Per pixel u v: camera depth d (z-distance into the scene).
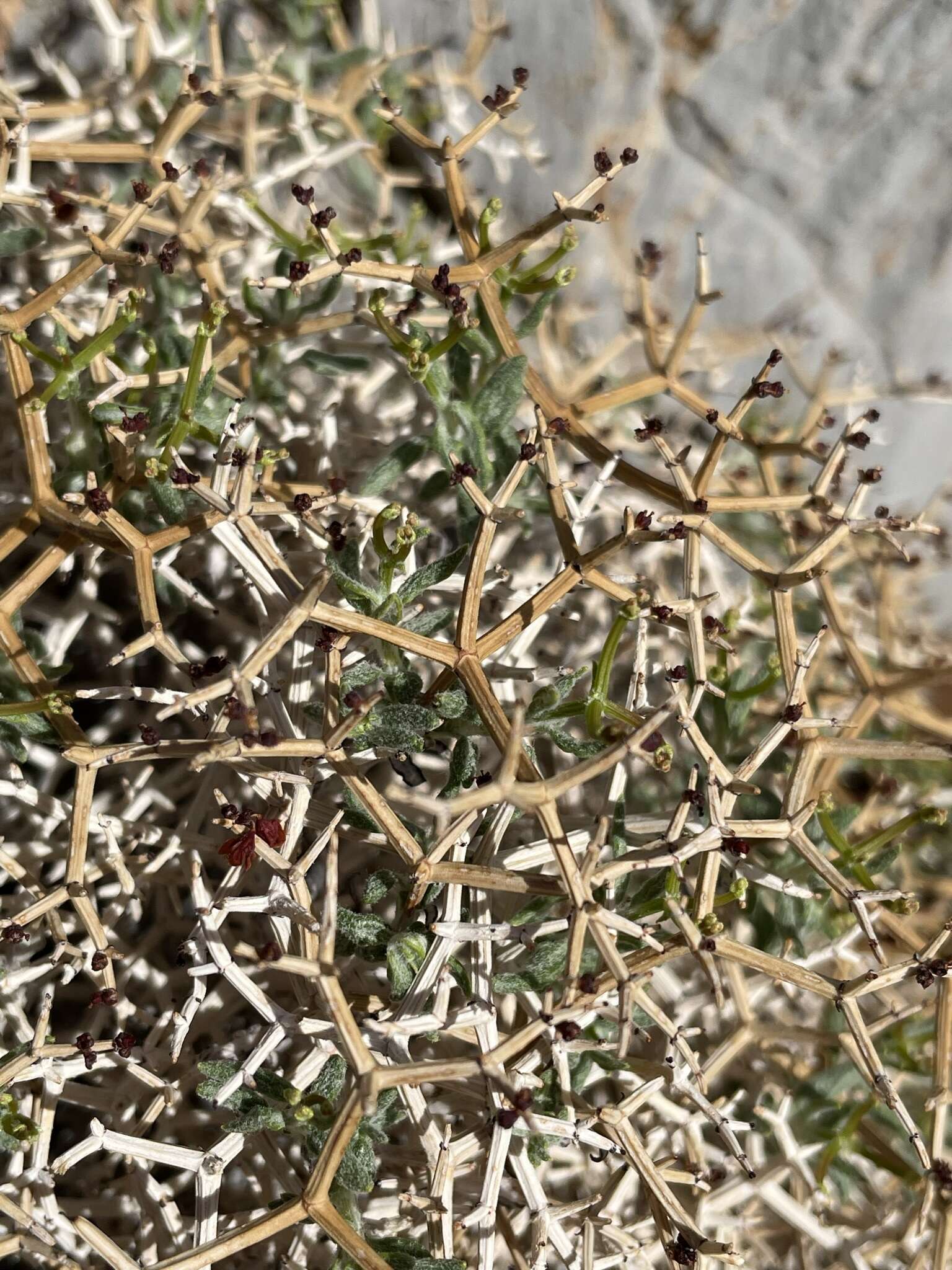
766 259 0.29
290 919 0.22
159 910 0.25
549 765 0.26
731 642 0.26
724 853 0.23
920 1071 0.24
